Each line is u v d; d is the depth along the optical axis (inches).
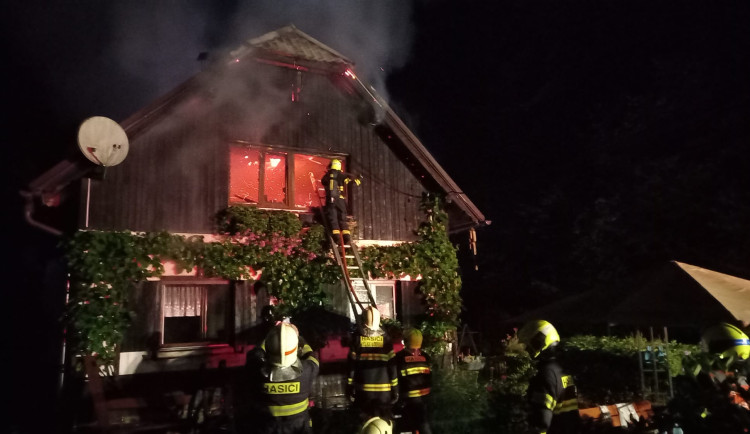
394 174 454.6
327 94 440.8
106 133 336.2
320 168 497.4
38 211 385.1
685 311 257.8
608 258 883.4
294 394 193.0
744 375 191.9
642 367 398.6
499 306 984.3
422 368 262.2
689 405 190.7
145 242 346.3
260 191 406.0
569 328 691.4
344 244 407.2
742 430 178.4
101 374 324.5
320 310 393.4
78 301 323.0
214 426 323.6
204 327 366.3
